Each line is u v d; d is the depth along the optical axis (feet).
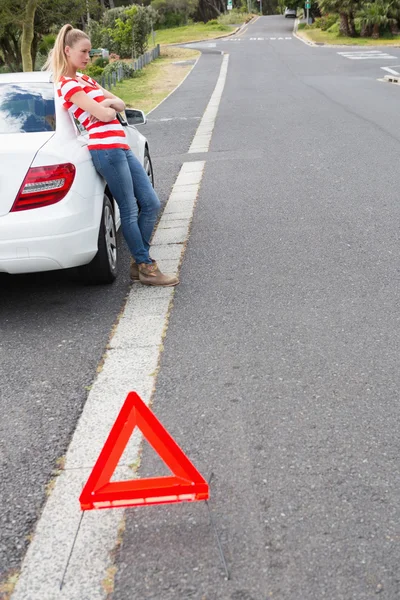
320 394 12.70
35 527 9.69
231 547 9.00
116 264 20.07
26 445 11.80
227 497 10.02
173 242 22.84
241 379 13.46
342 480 10.24
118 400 13.03
